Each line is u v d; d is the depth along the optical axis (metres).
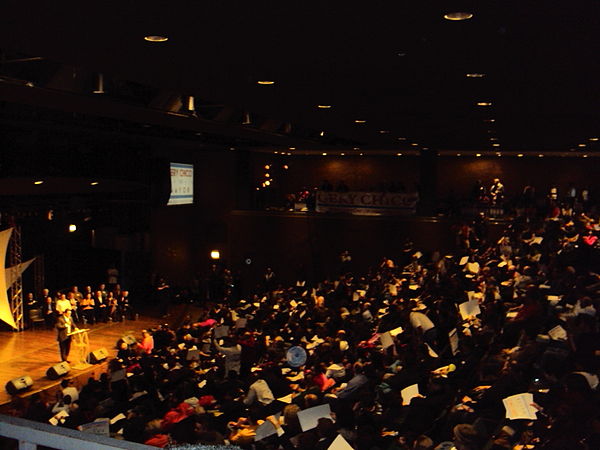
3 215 26.22
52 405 14.64
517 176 40.53
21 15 7.49
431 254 32.34
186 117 20.09
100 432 8.66
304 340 14.48
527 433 6.60
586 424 5.93
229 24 7.77
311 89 12.98
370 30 7.98
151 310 32.59
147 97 17.72
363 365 10.80
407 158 42.41
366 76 11.41
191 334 20.05
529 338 9.58
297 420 8.32
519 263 16.77
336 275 36.78
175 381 13.27
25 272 29.61
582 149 33.66
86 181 27.61
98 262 34.16
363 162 43.12
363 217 36.31
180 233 38.00
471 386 9.09
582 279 11.59
